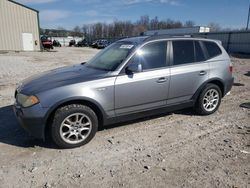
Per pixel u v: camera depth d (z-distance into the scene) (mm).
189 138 4348
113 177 3209
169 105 4883
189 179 3166
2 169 3373
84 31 102250
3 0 28688
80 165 3488
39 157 3695
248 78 10531
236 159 3654
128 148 3979
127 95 4293
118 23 97188
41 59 19453
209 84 5359
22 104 3812
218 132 4617
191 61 5086
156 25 95250
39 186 3029
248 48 28750
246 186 3033
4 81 9227
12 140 4242
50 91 3764
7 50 29906
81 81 3973
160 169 3389
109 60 4656
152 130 4664
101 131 4590
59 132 3832
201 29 42188
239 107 6152
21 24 30562
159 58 4660
